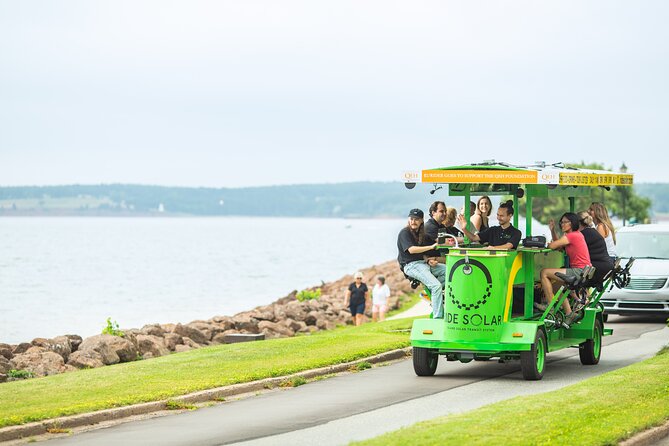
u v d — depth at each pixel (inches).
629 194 4731.8
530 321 798.5
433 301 836.0
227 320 1594.5
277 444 553.6
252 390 772.0
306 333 1668.3
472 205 922.1
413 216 839.1
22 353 1123.9
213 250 6535.4
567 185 828.0
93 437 591.2
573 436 519.5
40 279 3614.7
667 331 1190.3
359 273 1615.4
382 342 1013.8
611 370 863.7
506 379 813.2
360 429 595.8
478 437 514.3
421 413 650.8
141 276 3831.2
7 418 615.2
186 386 748.0
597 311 912.3
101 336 1107.9
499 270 771.4
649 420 568.1
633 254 1330.0
